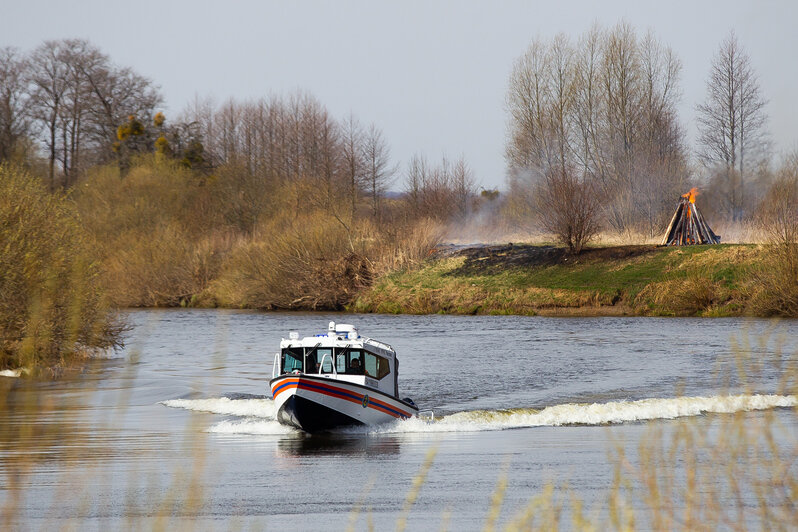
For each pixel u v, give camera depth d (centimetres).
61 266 9844
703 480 4959
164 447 6544
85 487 5247
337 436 7219
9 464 5866
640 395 9025
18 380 9744
